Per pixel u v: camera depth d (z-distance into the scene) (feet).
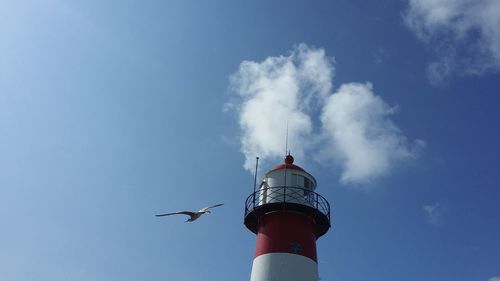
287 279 88.74
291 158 107.86
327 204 101.24
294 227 94.84
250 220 101.45
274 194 99.19
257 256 94.12
